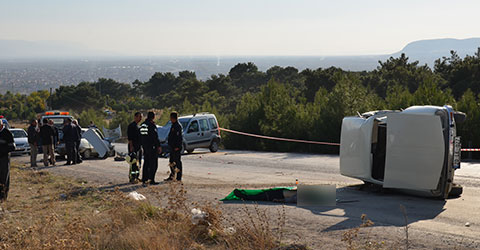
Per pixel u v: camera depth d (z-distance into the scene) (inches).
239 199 394.0
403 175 401.7
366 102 1007.0
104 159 841.5
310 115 1107.9
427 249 247.8
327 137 999.6
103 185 486.9
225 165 700.0
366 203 383.9
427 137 391.9
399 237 271.1
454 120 414.9
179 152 484.4
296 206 366.0
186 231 274.4
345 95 1000.2
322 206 360.5
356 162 452.1
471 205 377.4
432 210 356.5
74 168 674.2
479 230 289.6
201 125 956.0
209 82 4274.1
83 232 274.8
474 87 1747.0
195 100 3969.0
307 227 297.6
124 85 6215.6
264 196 391.9
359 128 451.5
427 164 391.9
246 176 564.7
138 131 504.1
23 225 313.3
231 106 3464.6
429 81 975.0
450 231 286.4
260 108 1190.9
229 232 276.1
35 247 251.0
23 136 1005.8
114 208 337.1
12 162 792.3
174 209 305.7
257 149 1162.6
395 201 395.2
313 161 757.3
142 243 259.6
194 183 496.7
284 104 1136.8
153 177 480.4
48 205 375.6
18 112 4835.1
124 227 292.2
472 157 857.5
